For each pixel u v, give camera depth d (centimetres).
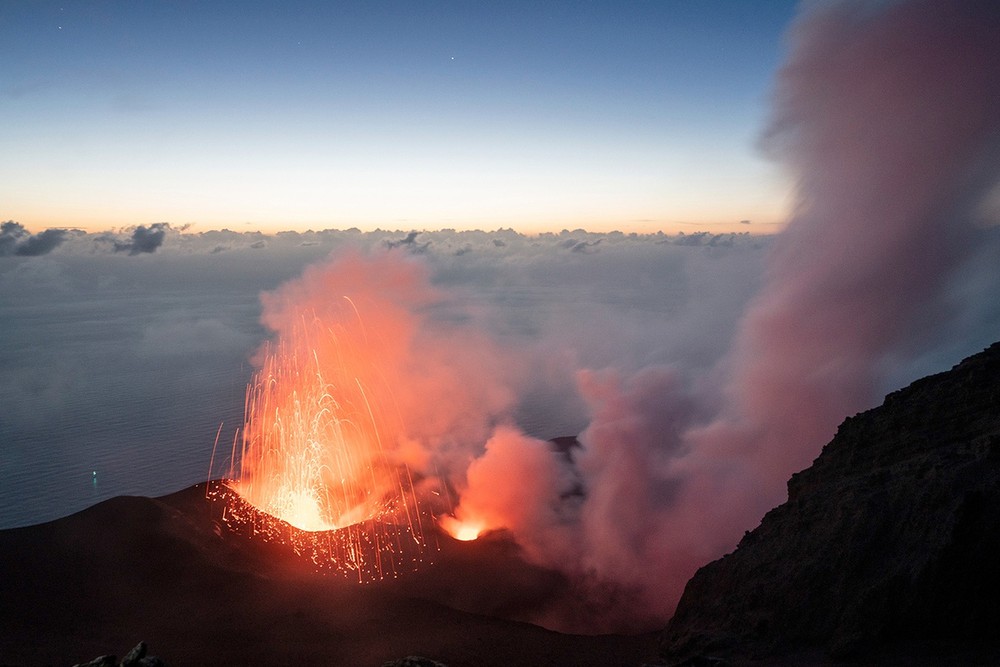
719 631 2988
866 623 2469
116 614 3691
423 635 3688
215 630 3550
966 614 2377
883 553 2695
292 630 3622
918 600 2427
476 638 3694
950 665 2205
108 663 1981
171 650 3266
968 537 2466
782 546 3216
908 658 2303
